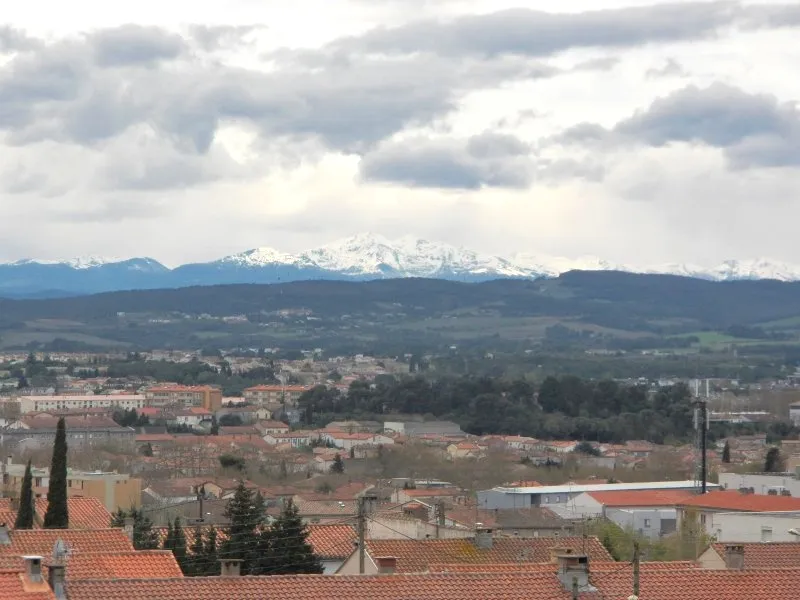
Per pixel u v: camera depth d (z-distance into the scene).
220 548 129.00
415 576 74.19
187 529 148.50
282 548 126.69
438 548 110.31
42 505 139.38
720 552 96.44
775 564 95.12
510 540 114.06
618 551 154.88
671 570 79.75
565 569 75.00
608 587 75.25
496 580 74.56
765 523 159.00
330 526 138.88
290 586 72.56
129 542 95.00
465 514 180.75
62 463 130.00
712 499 192.38
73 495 181.75
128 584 70.62
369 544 108.75
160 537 141.75
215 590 71.38
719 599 75.19
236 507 139.38
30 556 69.81
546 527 170.50
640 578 76.00
